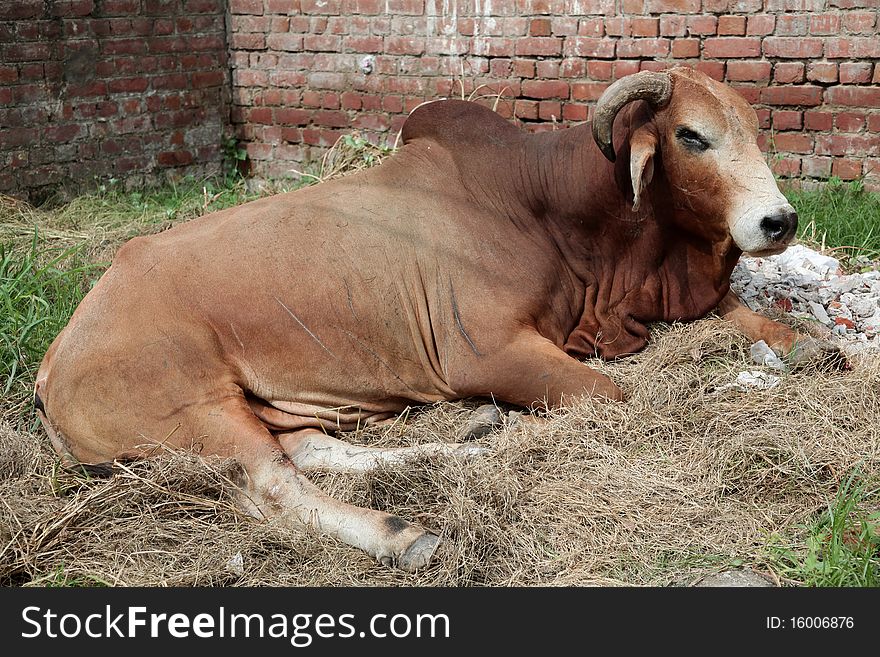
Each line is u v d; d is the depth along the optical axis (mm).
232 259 3832
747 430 3621
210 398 3646
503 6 7324
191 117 8203
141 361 3631
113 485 3453
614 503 3324
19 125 7242
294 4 8023
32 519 3365
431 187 4176
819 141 6652
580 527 3258
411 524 3234
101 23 7551
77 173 7594
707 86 3908
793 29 6555
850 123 6543
